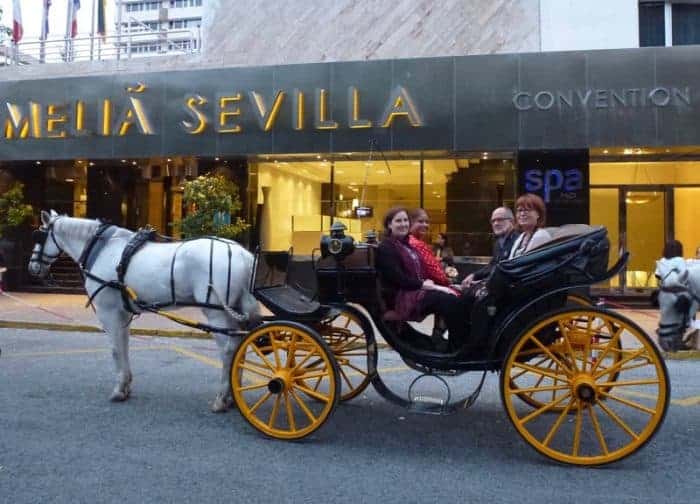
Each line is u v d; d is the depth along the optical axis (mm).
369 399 6562
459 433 5391
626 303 15641
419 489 4160
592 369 4641
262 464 4617
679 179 16312
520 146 14453
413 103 14852
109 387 6984
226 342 5949
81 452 4840
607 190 16609
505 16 16297
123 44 21938
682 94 13844
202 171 17078
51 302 15805
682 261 5262
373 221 16750
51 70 19188
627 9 15773
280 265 6234
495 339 4777
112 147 16484
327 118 15305
